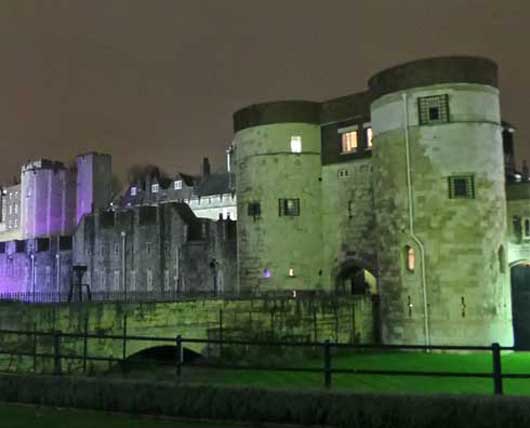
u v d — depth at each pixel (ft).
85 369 75.97
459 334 105.29
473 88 109.81
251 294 132.98
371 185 131.23
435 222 108.06
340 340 114.42
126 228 191.62
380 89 117.08
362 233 131.95
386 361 98.58
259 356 102.37
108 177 303.07
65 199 310.86
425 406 33.83
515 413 31.96
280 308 107.14
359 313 118.62
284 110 138.41
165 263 178.60
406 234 110.52
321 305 112.78
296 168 137.49
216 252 164.55
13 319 73.31
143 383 41.60
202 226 175.22
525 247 125.18
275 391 37.68
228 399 38.52
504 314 108.58
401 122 112.47
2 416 41.55
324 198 138.92
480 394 34.37
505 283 109.91
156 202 299.99
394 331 112.27
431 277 107.55
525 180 152.05
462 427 32.91
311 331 110.42
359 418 35.09
